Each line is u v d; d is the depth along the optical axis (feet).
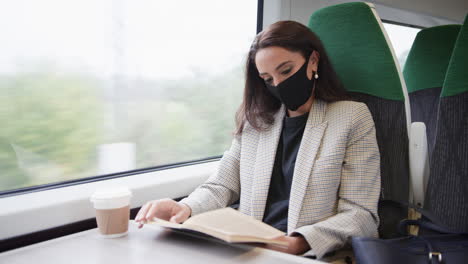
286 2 5.64
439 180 3.79
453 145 3.70
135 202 4.15
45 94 3.69
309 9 5.99
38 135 3.71
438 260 2.76
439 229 3.52
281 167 4.26
